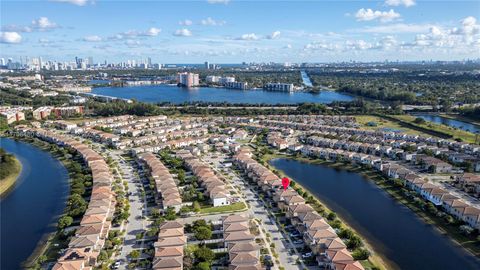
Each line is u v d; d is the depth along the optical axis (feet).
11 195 623.77
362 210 548.31
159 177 640.17
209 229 456.45
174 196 549.95
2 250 449.89
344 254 392.47
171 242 425.28
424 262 411.95
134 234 466.29
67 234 469.98
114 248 432.25
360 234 475.72
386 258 420.36
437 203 543.39
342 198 594.65
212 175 650.02
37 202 590.96
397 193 606.96
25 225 514.27
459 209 502.79
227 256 414.62
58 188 648.38
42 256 410.52
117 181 647.97
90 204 521.24
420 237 466.70
